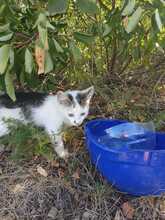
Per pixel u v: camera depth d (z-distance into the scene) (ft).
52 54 2.10
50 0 1.65
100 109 2.52
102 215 1.99
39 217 1.99
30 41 2.01
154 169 1.87
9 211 1.99
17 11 2.14
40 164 2.17
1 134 2.23
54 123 2.20
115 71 2.73
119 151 1.86
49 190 2.06
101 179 2.10
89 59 2.66
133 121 2.36
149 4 1.86
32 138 2.14
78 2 1.72
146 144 2.10
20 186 2.07
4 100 2.26
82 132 2.36
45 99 2.23
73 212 2.01
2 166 2.17
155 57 2.69
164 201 2.03
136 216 1.99
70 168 2.14
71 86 2.67
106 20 2.25
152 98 2.61
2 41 1.94
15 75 2.27
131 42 2.53
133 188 1.98
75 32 2.13
